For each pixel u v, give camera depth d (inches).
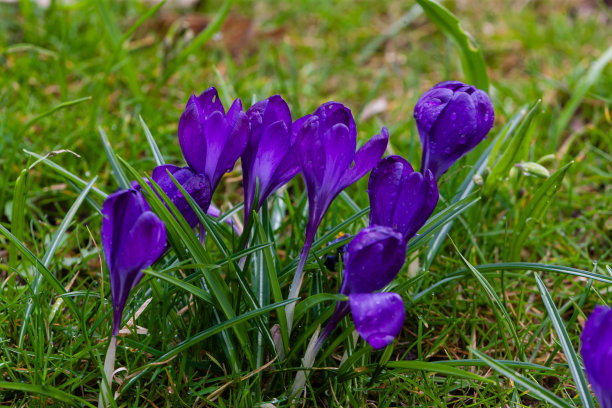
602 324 22.7
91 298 27.1
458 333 27.6
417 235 25.8
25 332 25.8
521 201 30.4
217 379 25.1
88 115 33.9
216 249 29.1
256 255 26.2
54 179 31.4
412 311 27.3
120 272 23.3
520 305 27.1
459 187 29.6
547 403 25.5
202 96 24.2
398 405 25.8
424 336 26.4
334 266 26.2
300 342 24.7
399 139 35.7
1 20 46.5
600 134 34.3
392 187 23.8
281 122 24.0
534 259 29.9
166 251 24.9
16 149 29.6
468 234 29.2
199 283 25.6
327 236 25.8
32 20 44.3
